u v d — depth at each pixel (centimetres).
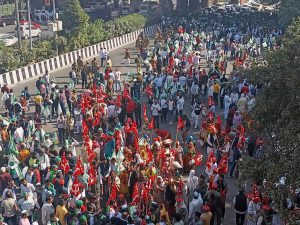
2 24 6331
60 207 1495
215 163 1897
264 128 1480
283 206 1185
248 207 1566
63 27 4547
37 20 6612
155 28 5881
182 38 4553
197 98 2777
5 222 1562
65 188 1616
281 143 1255
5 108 2706
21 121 2258
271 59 1569
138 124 2570
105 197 1825
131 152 1912
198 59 3566
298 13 4609
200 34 4666
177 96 2652
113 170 1786
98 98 2567
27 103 2788
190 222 1603
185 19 6100
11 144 1973
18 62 3659
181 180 1720
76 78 3388
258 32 4809
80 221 1409
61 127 2373
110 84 3059
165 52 3809
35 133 2078
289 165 1151
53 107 2728
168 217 1538
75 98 2586
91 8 7012
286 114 1311
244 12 6206
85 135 2067
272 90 1488
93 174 1738
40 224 1653
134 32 5384
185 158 2031
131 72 3625
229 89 2708
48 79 2989
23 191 1612
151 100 2719
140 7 6975
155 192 1661
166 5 6831
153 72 3250
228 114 2481
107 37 4888
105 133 2289
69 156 1897
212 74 3025
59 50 4203
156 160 1947
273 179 1196
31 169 1742
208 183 1773
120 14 6850
